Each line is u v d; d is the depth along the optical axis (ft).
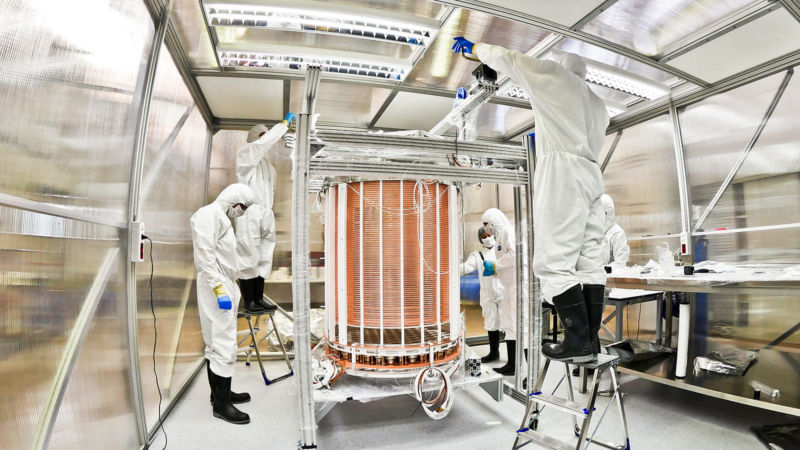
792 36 9.57
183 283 10.96
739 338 12.13
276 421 9.07
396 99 12.88
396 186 8.57
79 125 5.41
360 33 9.09
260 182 11.97
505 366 12.32
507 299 12.37
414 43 9.40
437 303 8.72
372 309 8.50
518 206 9.97
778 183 11.10
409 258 8.54
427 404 7.92
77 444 5.41
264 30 9.26
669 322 11.92
